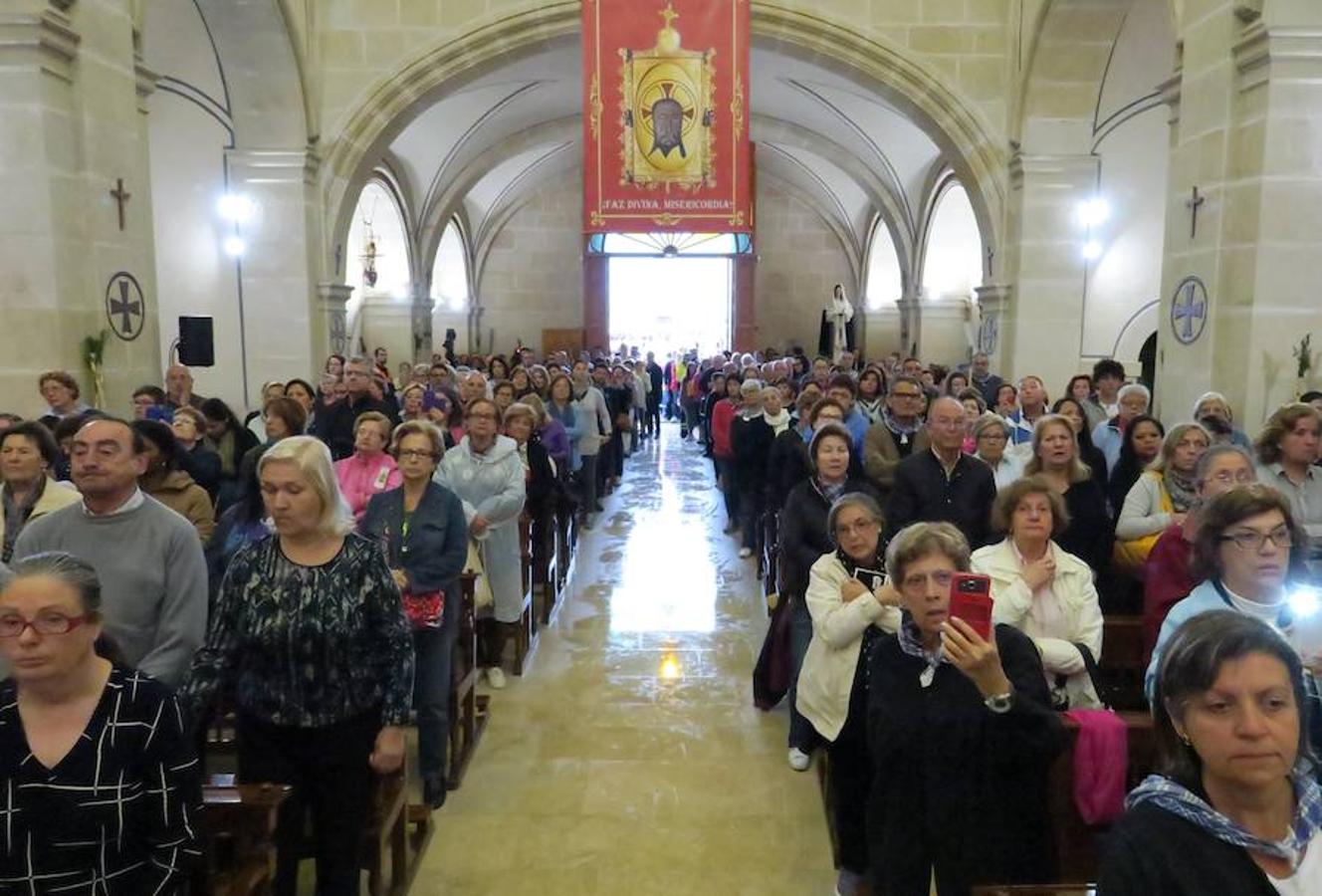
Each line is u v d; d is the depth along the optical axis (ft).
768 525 21.04
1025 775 7.97
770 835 12.46
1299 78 18.16
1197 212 20.59
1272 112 18.33
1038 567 10.39
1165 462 13.96
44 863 6.12
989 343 34.68
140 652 8.92
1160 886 4.46
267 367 32.99
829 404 19.57
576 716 16.22
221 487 17.15
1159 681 4.77
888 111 45.34
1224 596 7.89
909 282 53.83
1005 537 10.89
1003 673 7.71
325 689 8.71
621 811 13.04
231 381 33.06
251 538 12.31
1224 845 4.46
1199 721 4.50
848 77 34.17
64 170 18.74
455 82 33.71
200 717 8.91
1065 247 32.81
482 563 16.72
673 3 30.60
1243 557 7.69
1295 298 18.71
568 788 13.67
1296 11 17.94
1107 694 12.55
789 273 67.51
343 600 8.68
